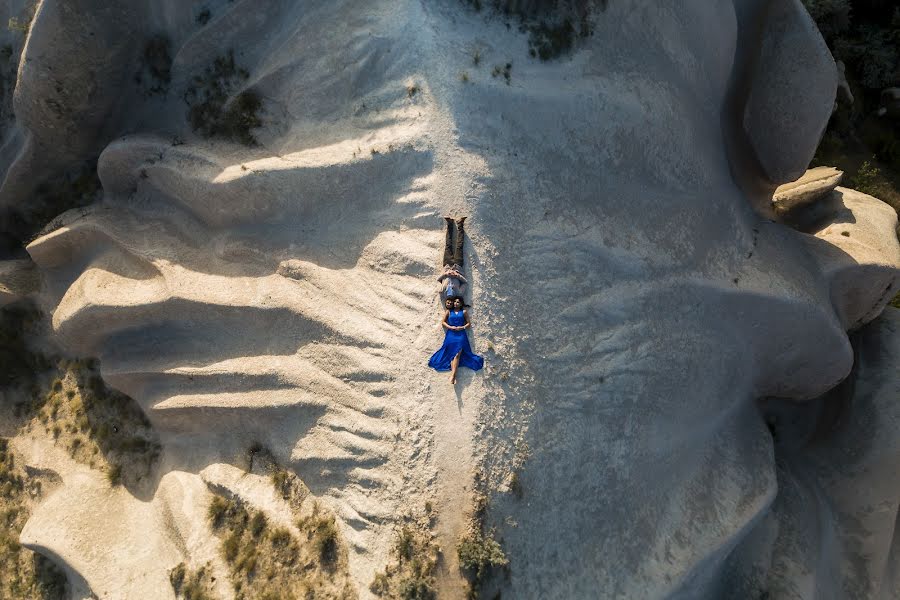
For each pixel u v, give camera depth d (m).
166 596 14.04
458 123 13.19
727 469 15.46
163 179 15.20
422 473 12.55
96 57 14.80
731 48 16.42
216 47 14.87
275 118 14.68
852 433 18.02
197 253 15.13
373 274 13.52
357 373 13.28
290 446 14.02
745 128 17.56
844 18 22.67
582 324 13.49
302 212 14.32
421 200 13.22
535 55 13.76
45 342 17.45
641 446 13.87
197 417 15.07
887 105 22.64
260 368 14.19
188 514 14.58
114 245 15.82
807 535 16.31
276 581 13.34
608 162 14.28
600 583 12.94
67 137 15.88
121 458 16.36
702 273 15.34
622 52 14.45
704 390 15.34
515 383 12.70
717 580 15.57
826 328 16.12
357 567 12.91
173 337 15.33
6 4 15.96
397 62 13.55
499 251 12.98
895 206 21.92
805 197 19.42
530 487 12.60
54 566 16.25
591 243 13.77
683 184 15.48
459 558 12.16
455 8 13.63
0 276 16.88
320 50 14.09
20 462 17.14
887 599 16.53
